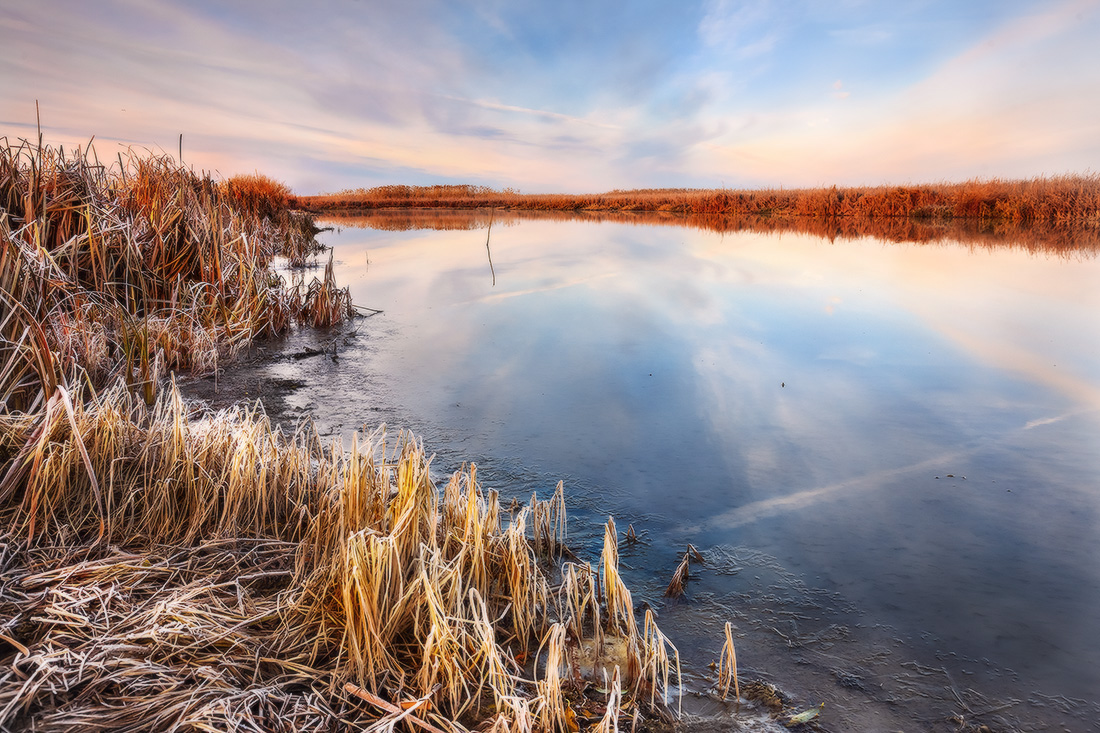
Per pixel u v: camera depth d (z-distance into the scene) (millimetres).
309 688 2121
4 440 3096
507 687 2176
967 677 2314
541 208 52844
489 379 5863
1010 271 12109
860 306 8992
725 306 9117
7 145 5629
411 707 2006
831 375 5887
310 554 2770
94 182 6516
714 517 3439
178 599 2371
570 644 2482
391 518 2785
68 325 4816
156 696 1948
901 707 2186
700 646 2494
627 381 5777
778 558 3061
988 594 2771
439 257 15922
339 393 5449
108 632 2184
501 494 3672
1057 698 2215
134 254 6395
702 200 38000
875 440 4410
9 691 1895
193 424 3920
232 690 1985
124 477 3090
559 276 12336
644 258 15117
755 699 2223
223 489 3084
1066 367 6023
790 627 2592
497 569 2846
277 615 2408
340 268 13742
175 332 6195
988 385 5543
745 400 5242
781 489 3736
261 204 16062
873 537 3223
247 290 7359
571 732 2057
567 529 3340
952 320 8055
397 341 7344
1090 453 4129
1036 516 3393
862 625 2596
